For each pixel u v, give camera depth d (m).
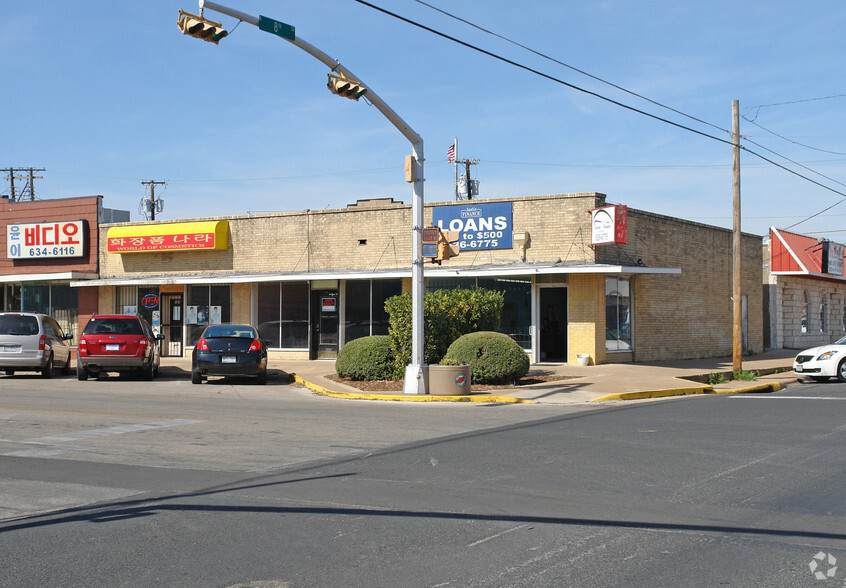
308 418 13.71
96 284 29.95
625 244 24.70
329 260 27.45
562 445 10.66
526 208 24.38
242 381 21.67
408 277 25.17
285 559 5.73
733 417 13.57
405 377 17.48
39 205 32.56
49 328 22.14
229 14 13.12
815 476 8.61
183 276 29.70
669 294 26.84
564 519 6.81
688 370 22.70
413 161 17.38
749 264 32.31
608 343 24.22
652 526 6.59
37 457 9.93
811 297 38.75
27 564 5.64
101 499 7.64
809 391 19.20
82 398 16.70
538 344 24.14
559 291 24.03
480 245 24.92
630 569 5.48
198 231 28.94
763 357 30.52
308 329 27.66
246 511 7.12
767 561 5.66
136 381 21.36
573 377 20.41
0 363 21.11
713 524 6.66
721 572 5.43
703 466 9.17
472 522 6.72
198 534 6.38
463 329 20.77
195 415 14.03
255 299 28.61
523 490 7.95
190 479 8.57
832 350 21.92
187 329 29.64
